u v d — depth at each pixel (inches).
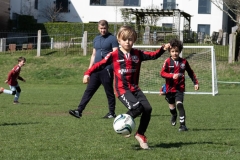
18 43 1701.5
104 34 447.5
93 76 432.1
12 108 565.0
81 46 1469.0
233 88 1120.2
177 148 285.0
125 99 272.5
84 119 444.8
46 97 763.4
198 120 452.4
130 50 277.9
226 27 2129.7
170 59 371.9
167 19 1978.3
